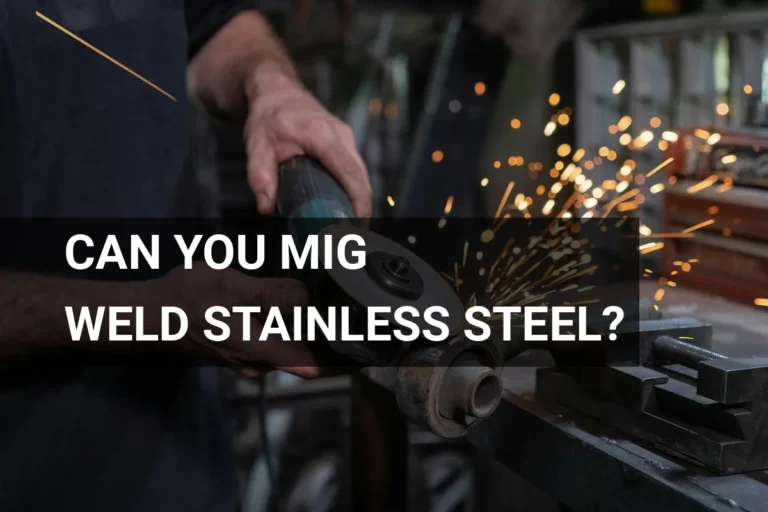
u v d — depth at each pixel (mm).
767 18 1618
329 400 1789
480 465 1600
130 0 1077
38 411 969
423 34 2555
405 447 1146
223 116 1379
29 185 974
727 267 1241
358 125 2559
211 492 1101
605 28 1948
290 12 2361
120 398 1021
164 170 1114
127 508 1024
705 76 1812
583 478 787
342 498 1917
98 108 1031
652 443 770
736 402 693
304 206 956
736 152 1217
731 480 692
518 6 2035
